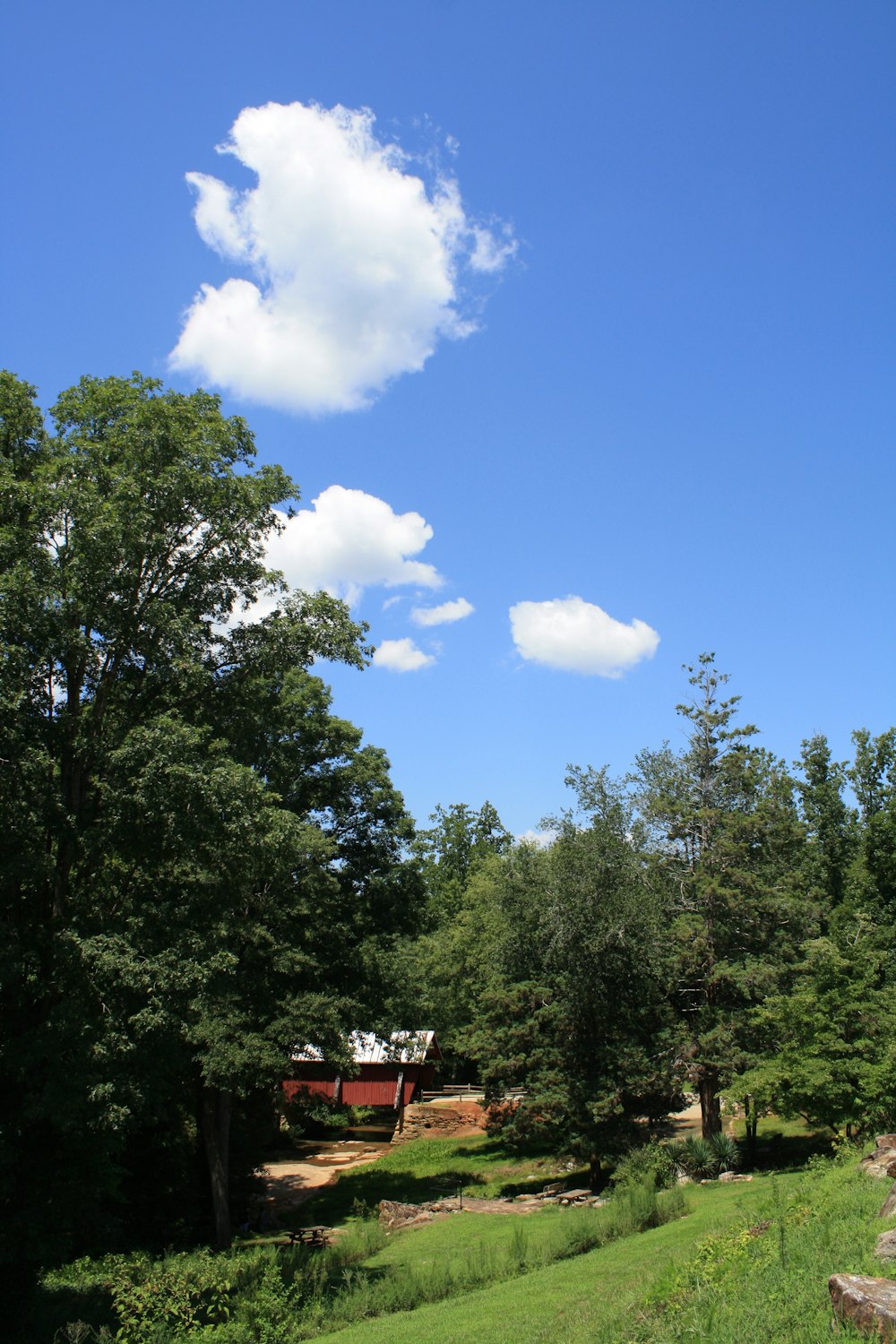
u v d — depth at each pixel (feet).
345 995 102.12
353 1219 101.09
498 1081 116.16
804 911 108.37
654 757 117.08
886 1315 23.06
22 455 61.87
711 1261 37.11
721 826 111.86
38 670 56.90
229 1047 83.82
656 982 104.47
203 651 65.05
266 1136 110.42
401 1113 162.91
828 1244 32.48
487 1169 125.90
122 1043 52.65
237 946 91.04
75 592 56.29
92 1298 58.49
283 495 66.23
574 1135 98.32
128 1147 86.84
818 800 162.81
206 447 61.36
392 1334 45.96
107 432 61.82
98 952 53.16
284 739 102.42
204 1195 97.55
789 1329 25.89
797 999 81.61
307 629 67.46
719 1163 89.86
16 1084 55.06
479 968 143.95
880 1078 73.77
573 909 101.45
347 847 109.91
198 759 59.26
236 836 59.26
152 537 59.21
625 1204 68.13
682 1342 28.07
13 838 54.13
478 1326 44.47
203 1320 51.83
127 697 63.41
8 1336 51.75
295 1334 50.06
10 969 50.55
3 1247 51.67
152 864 61.05
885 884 135.03
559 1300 47.19
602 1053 99.66
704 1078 101.45
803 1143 102.27
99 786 60.59
